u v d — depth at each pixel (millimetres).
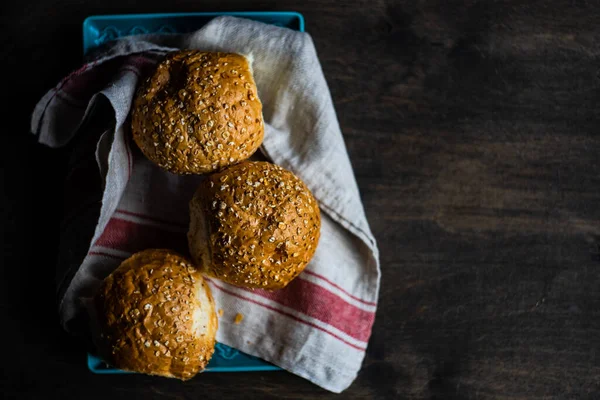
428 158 824
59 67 806
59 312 749
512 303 828
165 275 715
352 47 821
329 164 768
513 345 827
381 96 822
